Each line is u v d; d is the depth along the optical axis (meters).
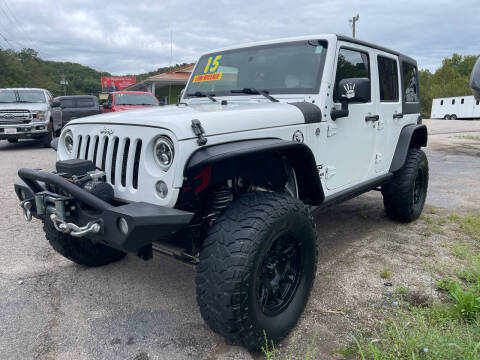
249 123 2.44
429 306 2.79
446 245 3.97
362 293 3.01
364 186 3.70
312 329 2.55
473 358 2.04
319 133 3.02
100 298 2.97
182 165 2.08
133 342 2.44
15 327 2.59
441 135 18.41
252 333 2.17
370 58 3.76
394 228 4.56
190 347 2.39
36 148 11.88
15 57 70.06
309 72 3.19
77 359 2.28
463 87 75.19
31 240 4.19
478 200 5.89
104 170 2.49
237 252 2.07
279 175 2.73
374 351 2.15
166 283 3.22
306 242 2.50
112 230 2.02
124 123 2.33
